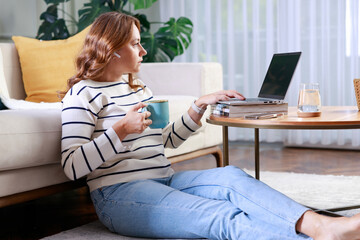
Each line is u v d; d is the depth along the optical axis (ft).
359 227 4.19
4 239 6.16
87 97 5.71
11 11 12.59
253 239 4.70
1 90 7.81
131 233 5.53
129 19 5.93
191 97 9.70
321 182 8.87
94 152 5.36
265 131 13.61
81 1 14.29
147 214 5.29
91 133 5.73
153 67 10.54
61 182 6.68
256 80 13.38
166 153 8.56
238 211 4.94
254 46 13.32
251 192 4.85
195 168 10.98
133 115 5.35
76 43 9.02
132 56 5.92
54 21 12.93
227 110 5.91
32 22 13.21
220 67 10.69
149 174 5.77
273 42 13.17
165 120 5.49
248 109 5.89
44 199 8.34
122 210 5.45
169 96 9.71
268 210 4.66
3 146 5.78
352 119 5.40
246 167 10.69
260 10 13.30
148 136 6.02
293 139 13.14
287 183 8.84
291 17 12.83
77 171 5.41
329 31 12.42
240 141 14.06
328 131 12.64
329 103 12.59
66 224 6.79
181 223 5.13
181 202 5.17
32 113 6.33
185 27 13.38
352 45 12.18
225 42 13.92
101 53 5.76
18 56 9.09
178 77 10.31
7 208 7.75
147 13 14.67
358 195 7.86
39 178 6.35
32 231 6.48
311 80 12.71
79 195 8.60
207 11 13.85
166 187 5.45
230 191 5.02
